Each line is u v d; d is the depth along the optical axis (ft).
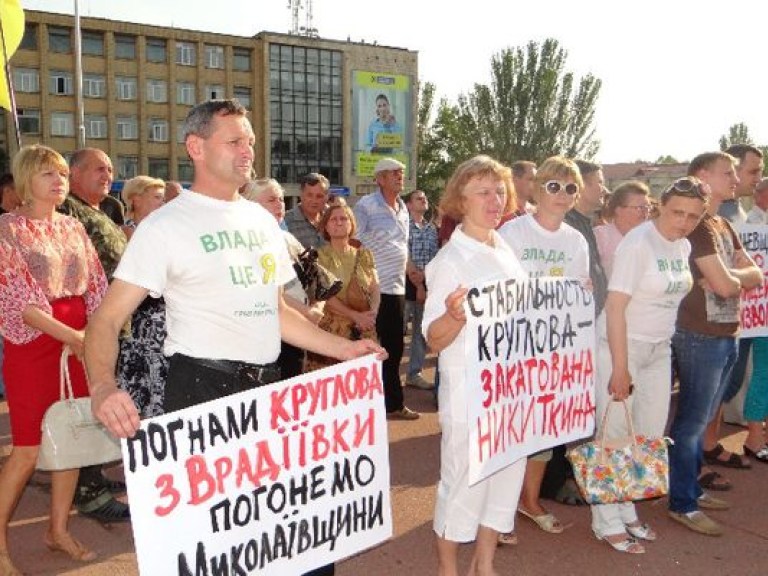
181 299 8.02
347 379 8.95
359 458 9.11
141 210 17.13
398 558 12.51
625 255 12.19
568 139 183.01
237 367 8.16
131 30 166.50
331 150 192.03
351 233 18.04
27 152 11.73
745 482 16.31
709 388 13.65
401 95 198.49
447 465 10.50
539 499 15.48
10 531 13.50
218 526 7.83
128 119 168.96
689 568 12.35
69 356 11.57
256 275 8.34
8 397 11.49
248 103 182.80
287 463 8.39
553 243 12.29
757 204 19.67
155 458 7.37
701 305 13.51
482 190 10.16
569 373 11.28
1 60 15.46
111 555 12.60
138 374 12.67
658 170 164.45
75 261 12.05
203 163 8.14
